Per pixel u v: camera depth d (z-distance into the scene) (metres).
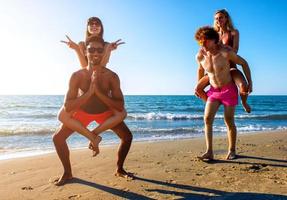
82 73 4.35
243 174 4.90
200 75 6.04
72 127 4.31
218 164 5.64
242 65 5.64
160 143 8.82
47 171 5.39
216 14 5.93
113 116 4.40
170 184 4.39
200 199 3.76
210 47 5.56
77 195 4.01
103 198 3.88
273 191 3.99
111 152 7.34
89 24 4.82
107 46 4.43
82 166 5.62
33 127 14.91
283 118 25.09
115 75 4.41
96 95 4.34
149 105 58.72
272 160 5.93
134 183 4.46
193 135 12.23
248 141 8.79
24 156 7.47
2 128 14.05
